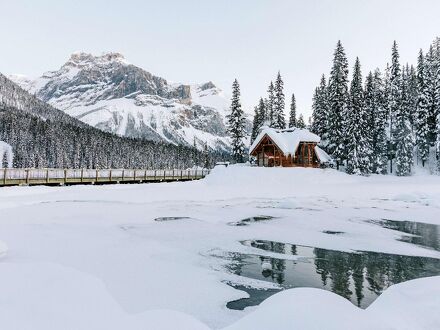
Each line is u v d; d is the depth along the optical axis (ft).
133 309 24.44
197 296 28.19
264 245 46.96
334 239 50.85
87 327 18.56
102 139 449.48
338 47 201.87
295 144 175.32
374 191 117.39
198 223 59.77
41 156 368.27
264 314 18.65
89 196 89.81
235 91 230.48
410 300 21.71
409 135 207.82
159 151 502.79
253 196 100.32
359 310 18.95
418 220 66.74
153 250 41.68
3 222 53.98
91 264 34.24
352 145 190.70
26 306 20.52
